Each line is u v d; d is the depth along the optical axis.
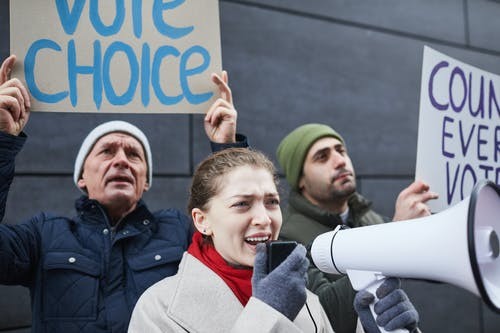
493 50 4.50
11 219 2.82
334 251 1.07
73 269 1.70
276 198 1.17
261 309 1.01
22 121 1.47
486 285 0.83
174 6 1.64
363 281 1.02
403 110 4.01
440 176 1.79
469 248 0.78
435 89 1.80
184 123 3.26
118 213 1.87
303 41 3.63
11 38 1.52
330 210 2.36
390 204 3.90
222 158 1.21
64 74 1.56
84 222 1.82
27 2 1.54
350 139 3.76
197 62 1.64
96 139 1.94
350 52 3.81
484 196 0.88
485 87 1.94
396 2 4.04
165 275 1.76
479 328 4.16
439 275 0.86
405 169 3.99
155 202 3.15
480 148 1.91
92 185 1.88
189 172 3.27
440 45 4.22
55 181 2.95
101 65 1.59
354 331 1.47
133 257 1.77
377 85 3.90
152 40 1.62
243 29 3.42
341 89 3.75
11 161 1.44
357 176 3.77
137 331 1.13
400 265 0.93
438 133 1.80
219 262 1.19
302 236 2.14
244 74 3.40
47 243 1.75
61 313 1.66
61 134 2.97
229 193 1.14
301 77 3.60
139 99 1.60
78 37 1.58
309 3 3.67
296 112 3.56
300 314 1.20
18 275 1.69
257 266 1.08
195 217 1.21
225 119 1.61
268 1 3.52
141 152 1.95
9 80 1.51
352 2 3.85
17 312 2.81
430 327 3.94
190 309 1.12
